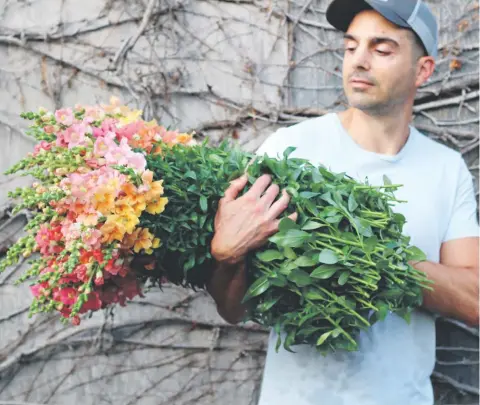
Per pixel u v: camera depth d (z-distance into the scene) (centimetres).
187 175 130
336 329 126
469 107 211
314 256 124
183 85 215
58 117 133
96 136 133
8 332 216
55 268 123
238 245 128
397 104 152
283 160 133
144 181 122
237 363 216
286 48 215
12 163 215
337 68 214
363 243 123
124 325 217
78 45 215
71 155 127
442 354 212
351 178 138
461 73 211
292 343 135
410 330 152
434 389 212
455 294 146
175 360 216
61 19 215
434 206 155
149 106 214
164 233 130
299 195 128
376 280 122
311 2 214
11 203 214
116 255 123
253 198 129
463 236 156
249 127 215
